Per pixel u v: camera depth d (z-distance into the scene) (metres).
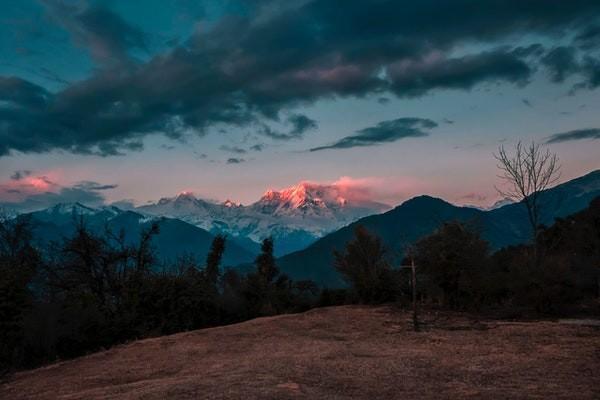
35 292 29.80
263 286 36.75
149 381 14.09
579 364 13.74
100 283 35.22
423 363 14.60
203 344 20.44
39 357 22.62
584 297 27.95
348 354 16.53
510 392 11.06
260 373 13.85
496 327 21.19
